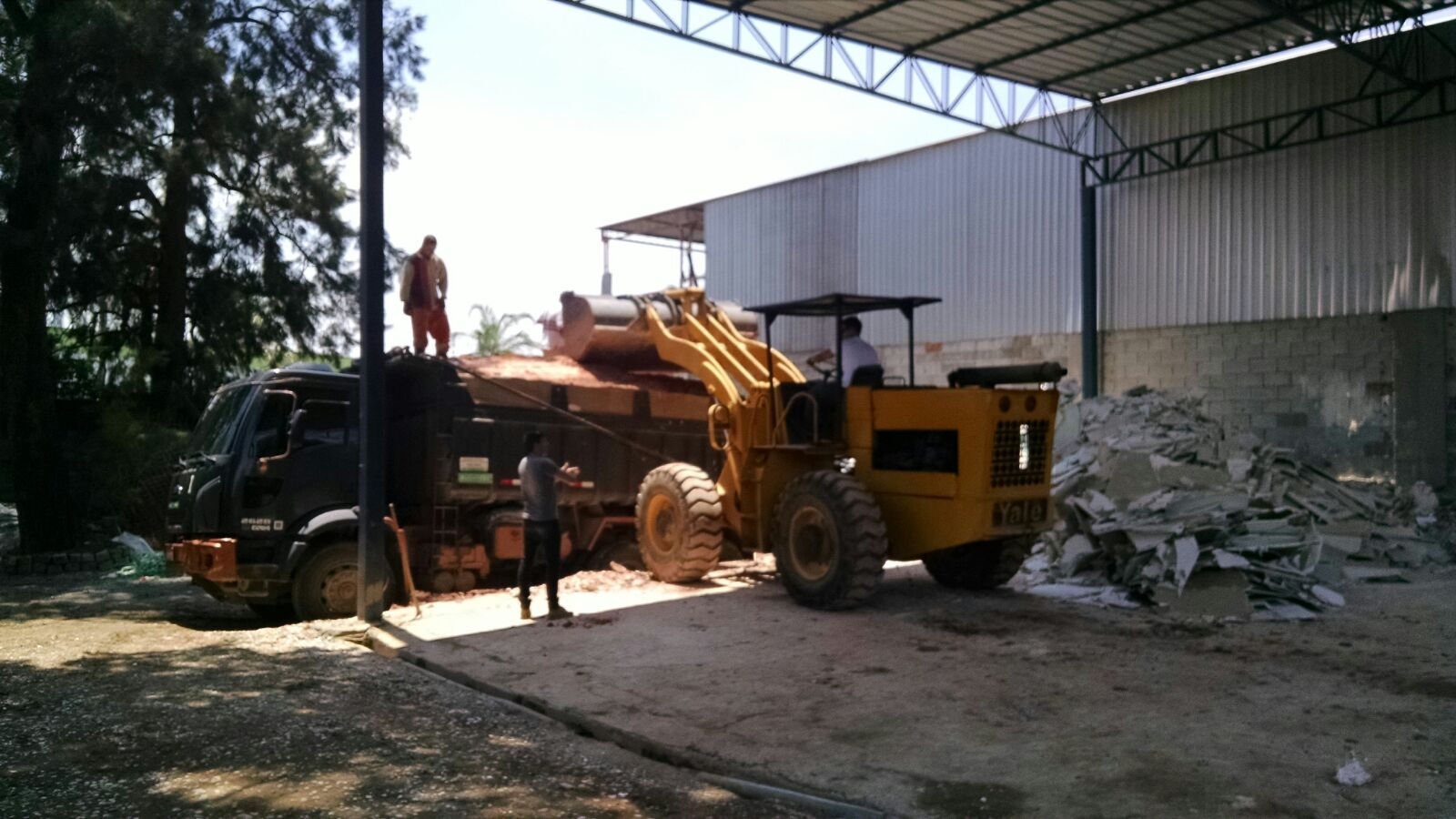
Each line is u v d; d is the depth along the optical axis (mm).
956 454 8695
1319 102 17625
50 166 14156
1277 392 18062
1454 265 16047
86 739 5504
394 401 10859
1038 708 5949
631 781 4965
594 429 11227
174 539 9648
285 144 17203
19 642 8164
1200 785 4680
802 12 15352
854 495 8695
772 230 27016
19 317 14000
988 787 4727
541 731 5816
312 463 9367
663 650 7535
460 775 4980
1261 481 11688
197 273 17922
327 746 5418
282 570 9086
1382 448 16781
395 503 10773
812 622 8391
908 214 24094
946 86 17750
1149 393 15477
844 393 9539
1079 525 10461
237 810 4465
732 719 5867
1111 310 20484
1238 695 6148
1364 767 4871
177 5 15352
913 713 5910
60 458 14172
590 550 11461
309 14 17719
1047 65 18000
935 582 10328
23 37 14156
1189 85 19297
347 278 18688
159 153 15625
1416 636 7777
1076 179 21094
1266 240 18234
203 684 6734
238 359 18297
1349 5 14836
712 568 10359
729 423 10562
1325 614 8641
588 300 11586
